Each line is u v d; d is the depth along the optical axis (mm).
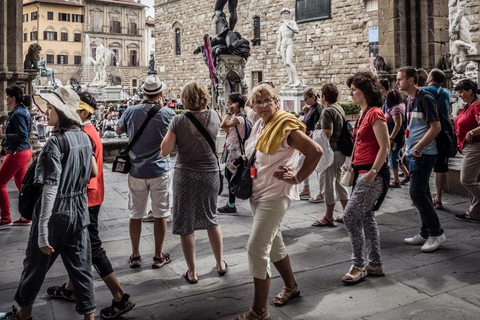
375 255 4676
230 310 3994
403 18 11133
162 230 4988
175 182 4516
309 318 3834
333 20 25719
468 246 5555
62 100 3486
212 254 5395
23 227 6672
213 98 12852
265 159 3742
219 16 13000
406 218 6859
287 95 21531
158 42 40938
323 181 6410
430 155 5312
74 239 3510
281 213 3734
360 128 4566
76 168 3439
